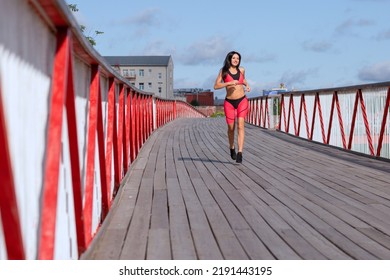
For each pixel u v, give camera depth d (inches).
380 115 334.3
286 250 153.3
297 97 542.3
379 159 340.2
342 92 405.1
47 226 97.1
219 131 647.1
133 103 339.9
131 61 4126.5
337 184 260.4
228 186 253.8
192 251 151.5
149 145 454.3
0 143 69.3
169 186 253.1
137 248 153.4
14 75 79.7
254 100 788.6
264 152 405.4
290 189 247.0
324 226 180.5
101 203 186.9
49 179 98.2
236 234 169.6
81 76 143.8
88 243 147.3
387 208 208.4
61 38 105.5
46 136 102.8
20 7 82.3
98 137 177.2
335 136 423.2
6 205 73.3
